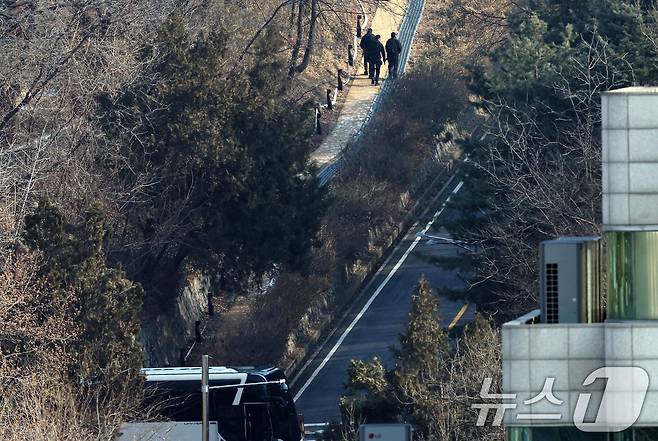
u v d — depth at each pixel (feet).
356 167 646.74
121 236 452.76
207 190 467.52
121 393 317.63
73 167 428.56
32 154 426.51
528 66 446.60
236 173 466.29
